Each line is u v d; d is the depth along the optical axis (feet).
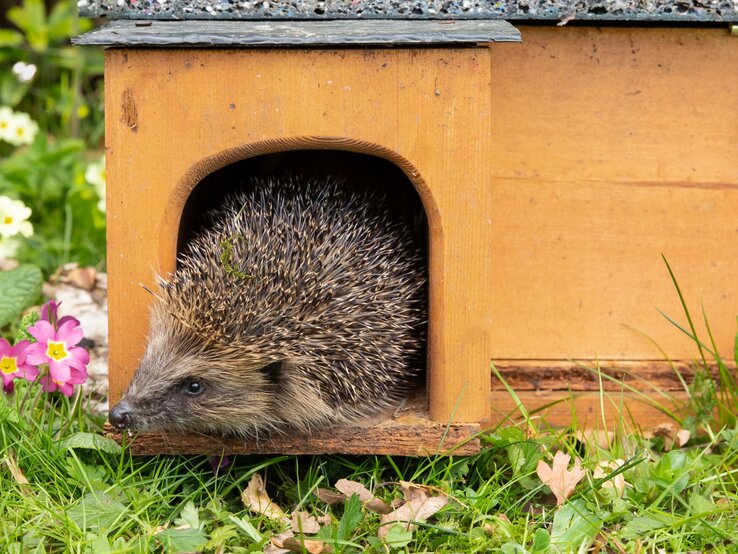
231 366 3.71
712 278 4.06
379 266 3.86
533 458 3.79
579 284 4.06
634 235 4.04
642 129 4.00
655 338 4.08
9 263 4.63
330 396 3.76
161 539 3.57
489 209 3.70
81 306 4.41
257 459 3.87
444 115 3.67
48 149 5.09
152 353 3.71
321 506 3.75
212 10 3.78
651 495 3.71
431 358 3.77
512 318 4.07
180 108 3.68
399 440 3.76
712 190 4.03
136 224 3.72
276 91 3.67
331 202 3.92
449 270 3.72
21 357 3.87
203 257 3.79
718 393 4.06
